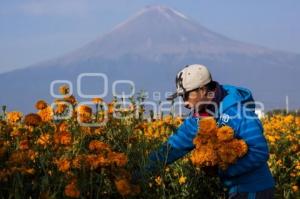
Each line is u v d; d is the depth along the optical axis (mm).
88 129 4992
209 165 4312
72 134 4801
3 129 4844
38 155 4383
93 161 4082
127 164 4652
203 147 4191
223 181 4469
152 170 4613
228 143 4184
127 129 5266
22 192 3990
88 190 4148
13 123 5176
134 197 4375
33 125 4699
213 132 4191
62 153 4406
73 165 4113
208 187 5176
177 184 4996
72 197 4023
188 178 5074
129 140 5098
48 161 4273
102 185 4227
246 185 4359
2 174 3969
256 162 4289
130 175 4238
